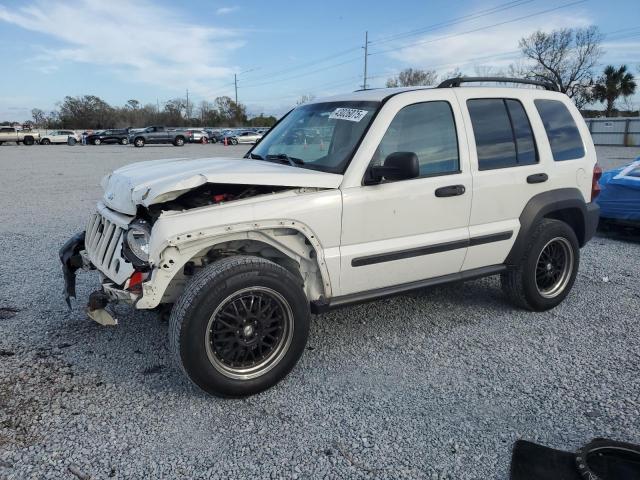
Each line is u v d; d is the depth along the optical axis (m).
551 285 4.80
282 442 2.86
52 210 10.07
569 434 2.94
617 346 4.05
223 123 93.81
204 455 2.74
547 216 4.72
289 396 3.32
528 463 2.65
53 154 29.50
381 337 4.19
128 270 3.18
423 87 4.06
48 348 3.93
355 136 3.68
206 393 3.34
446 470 2.65
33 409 3.12
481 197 4.09
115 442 2.84
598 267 6.24
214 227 3.06
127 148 38.97
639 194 7.36
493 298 5.10
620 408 3.19
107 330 4.25
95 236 3.81
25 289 5.24
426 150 3.85
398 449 2.80
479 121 4.17
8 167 20.09
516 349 4.00
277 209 3.24
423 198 3.79
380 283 3.80
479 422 3.05
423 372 3.63
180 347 3.03
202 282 3.04
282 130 4.53
